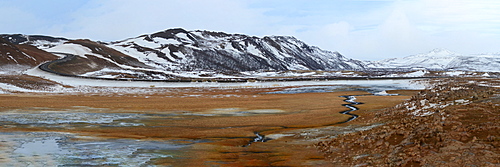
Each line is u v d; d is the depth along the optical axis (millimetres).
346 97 58656
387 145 18344
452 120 19906
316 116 35781
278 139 24625
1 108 42688
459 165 14273
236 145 22844
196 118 36281
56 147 21703
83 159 18797
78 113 40062
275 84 100125
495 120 18328
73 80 101062
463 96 27391
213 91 80875
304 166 17109
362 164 16422
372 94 64625
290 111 41156
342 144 20531
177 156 19625
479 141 16031
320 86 89500
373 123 27391
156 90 84625
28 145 22109
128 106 48188
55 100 55781
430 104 27766
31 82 83625
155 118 36375
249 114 39250
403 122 24141
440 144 16547
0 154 19531
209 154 20109
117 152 20547
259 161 18359
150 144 23031
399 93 65438
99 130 29078
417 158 15555
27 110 41750
